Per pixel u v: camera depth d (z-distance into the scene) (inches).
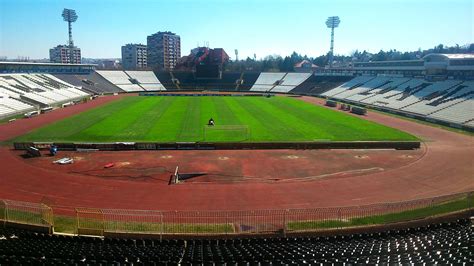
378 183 1476.4
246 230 1050.7
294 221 1108.5
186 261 773.3
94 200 1279.5
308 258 806.5
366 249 864.9
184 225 1079.6
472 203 1206.3
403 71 4596.5
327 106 3853.3
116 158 1822.1
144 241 949.8
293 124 2726.4
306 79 5762.8
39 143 1973.4
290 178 1536.7
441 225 1063.6
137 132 2401.6
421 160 1815.9
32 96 3779.5
